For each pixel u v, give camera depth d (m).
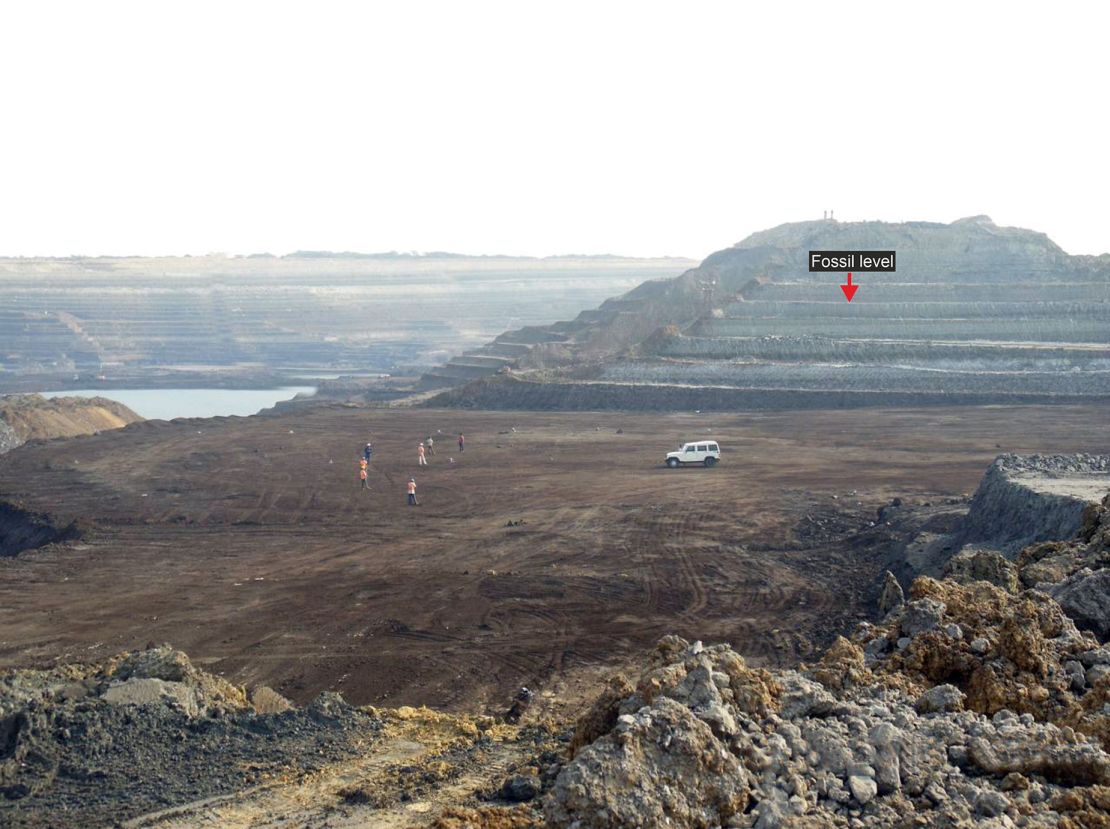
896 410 90.12
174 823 13.91
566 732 17.02
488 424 88.50
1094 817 10.63
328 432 83.94
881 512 45.75
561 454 70.50
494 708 25.39
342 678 27.95
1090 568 20.84
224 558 43.47
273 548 45.12
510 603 35.03
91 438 82.62
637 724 10.73
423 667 28.66
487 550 43.22
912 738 11.67
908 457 64.56
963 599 16.89
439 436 80.88
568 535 45.53
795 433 77.81
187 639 32.00
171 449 75.31
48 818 14.32
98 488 60.72
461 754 16.00
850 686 13.75
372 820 13.34
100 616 34.91
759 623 32.06
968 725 12.25
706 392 99.31
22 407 97.94
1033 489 35.72
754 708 12.06
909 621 16.02
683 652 13.52
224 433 84.06
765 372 104.88
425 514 51.50
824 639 30.16
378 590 37.28
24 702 17.89
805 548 41.81
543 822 11.62
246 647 30.98
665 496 53.84
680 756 10.56
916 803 10.85
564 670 28.20
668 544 43.12
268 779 15.38
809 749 11.39
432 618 33.50
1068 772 11.48
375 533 47.56
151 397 159.62
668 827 10.12
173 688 18.81
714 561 39.97
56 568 42.16
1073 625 16.17
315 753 16.44
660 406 98.69
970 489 52.53
